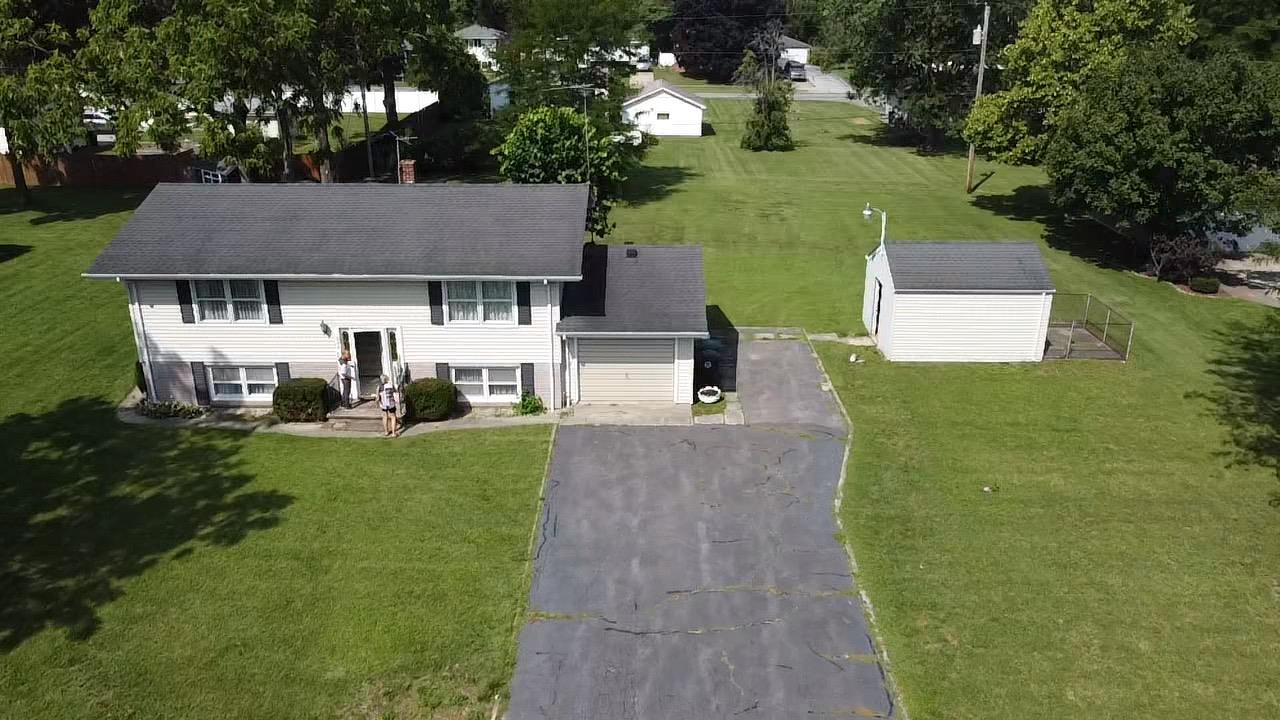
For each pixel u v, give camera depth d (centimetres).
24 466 2214
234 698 1510
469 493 2128
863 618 1716
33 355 2812
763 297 3497
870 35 6506
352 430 2441
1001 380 2778
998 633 1670
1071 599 1764
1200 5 5981
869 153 6569
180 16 3934
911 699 1519
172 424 2455
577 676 1569
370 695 1520
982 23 5903
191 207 2614
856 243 4231
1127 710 1493
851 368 2862
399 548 1914
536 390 2564
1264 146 3431
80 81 4259
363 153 5425
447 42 5472
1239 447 2372
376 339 2614
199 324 2480
